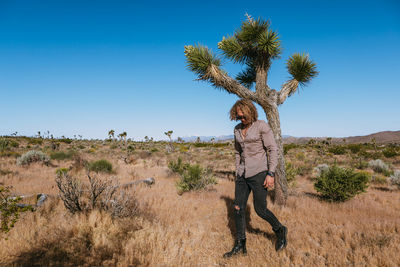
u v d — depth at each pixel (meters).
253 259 2.77
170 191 7.15
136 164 15.98
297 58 5.60
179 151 36.12
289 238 3.37
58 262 2.37
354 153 31.77
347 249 3.04
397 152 26.12
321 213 4.69
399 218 4.49
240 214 2.93
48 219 3.79
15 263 2.27
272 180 2.77
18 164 12.66
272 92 5.80
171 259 2.66
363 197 6.68
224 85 5.84
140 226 3.53
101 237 2.97
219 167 15.40
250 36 5.37
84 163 12.12
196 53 5.66
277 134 5.62
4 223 2.93
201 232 3.67
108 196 4.36
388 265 2.56
